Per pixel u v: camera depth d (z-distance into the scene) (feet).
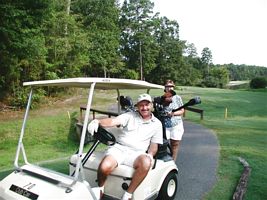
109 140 12.59
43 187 10.54
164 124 16.55
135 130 13.37
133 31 204.74
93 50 124.16
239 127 41.34
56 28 74.49
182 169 20.18
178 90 128.67
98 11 141.18
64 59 77.51
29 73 63.52
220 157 23.66
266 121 51.75
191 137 32.83
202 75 292.20
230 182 17.58
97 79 11.14
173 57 222.07
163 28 226.58
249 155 24.30
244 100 95.14
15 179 11.39
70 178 10.76
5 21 45.83
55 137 31.89
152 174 12.82
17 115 51.29
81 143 10.46
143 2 204.33
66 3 84.79
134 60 203.41
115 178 12.05
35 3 48.60
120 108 15.92
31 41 49.75
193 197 15.20
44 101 63.98
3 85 58.80
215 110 69.67
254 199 14.78
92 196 10.54
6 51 49.80
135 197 12.05
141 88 14.93
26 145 29.53
